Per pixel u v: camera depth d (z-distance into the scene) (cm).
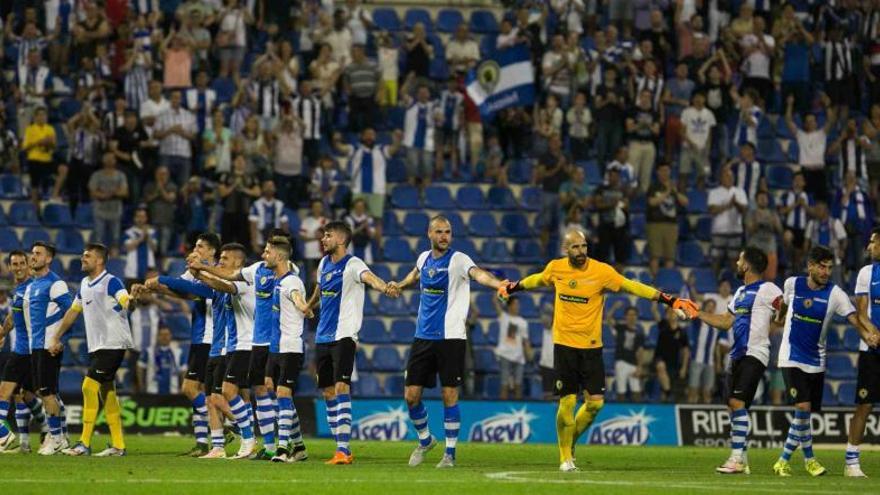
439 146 9362
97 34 9144
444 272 4506
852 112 10056
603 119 9175
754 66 9731
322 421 7406
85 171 8738
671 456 6047
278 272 4781
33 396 5447
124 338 5138
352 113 9275
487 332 8581
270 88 8894
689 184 9519
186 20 9269
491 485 3719
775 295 4600
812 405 4678
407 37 9756
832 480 4309
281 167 8769
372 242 8806
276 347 4772
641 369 8225
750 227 8794
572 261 4416
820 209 8969
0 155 9038
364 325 8650
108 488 3522
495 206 9356
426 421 4659
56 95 9269
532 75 9300
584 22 9762
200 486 3597
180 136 8662
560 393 4434
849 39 10056
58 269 8650
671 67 9762
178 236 8600
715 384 8106
